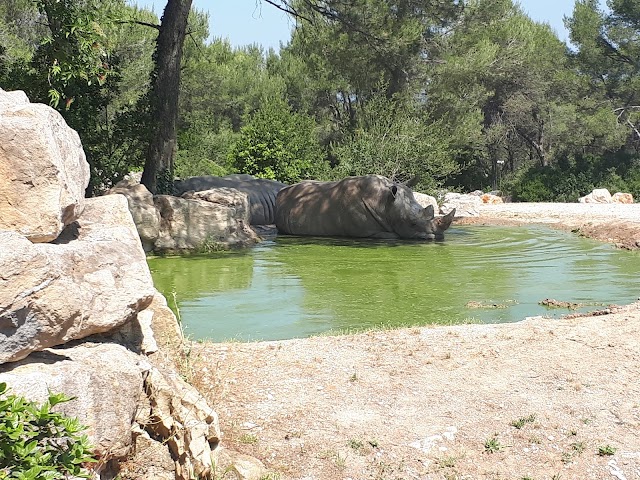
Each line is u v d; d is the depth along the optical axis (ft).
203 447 16.52
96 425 14.48
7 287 13.06
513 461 18.53
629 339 26.35
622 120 155.84
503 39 142.92
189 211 55.72
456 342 26.73
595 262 50.75
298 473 17.84
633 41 145.69
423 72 125.59
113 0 63.52
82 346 15.60
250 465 17.54
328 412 20.86
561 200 142.41
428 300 37.96
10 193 14.69
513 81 154.92
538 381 23.02
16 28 113.80
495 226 78.79
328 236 67.26
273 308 35.99
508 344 26.35
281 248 58.65
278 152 102.47
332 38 116.57
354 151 96.99
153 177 68.28
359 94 135.03
